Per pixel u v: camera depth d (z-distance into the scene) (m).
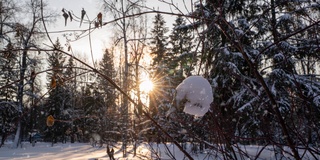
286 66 2.03
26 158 13.19
